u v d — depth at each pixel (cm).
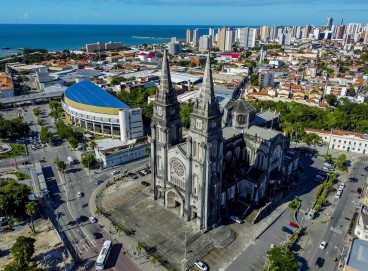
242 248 11250
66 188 15025
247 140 14150
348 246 11419
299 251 11162
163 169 12875
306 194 14812
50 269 10206
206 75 10119
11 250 9956
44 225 12369
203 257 10812
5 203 12075
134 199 14050
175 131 12688
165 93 11794
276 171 14475
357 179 16200
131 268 10281
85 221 12588
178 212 13025
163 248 11131
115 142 19250
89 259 10650
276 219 12862
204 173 11019
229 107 14788
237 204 13350
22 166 17050
